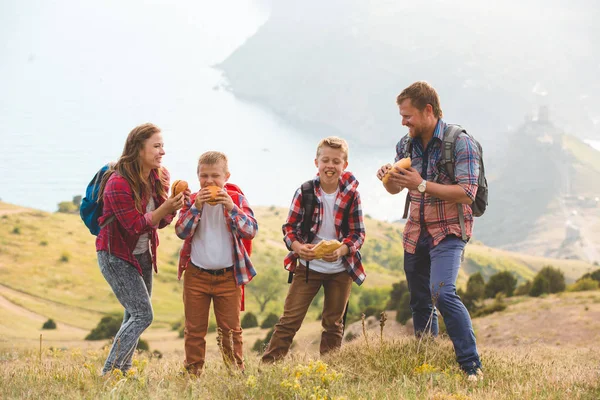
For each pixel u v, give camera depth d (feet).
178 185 17.81
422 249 19.26
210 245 18.24
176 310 372.38
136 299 17.83
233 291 18.51
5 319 279.69
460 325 17.48
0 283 400.06
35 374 18.26
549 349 37.65
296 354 20.04
